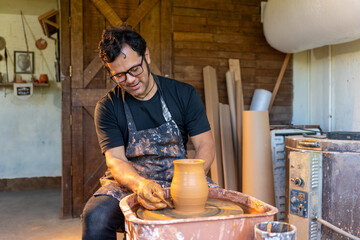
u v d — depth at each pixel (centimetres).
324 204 197
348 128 337
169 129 175
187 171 128
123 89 172
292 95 413
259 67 401
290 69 412
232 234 105
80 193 367
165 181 169
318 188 197
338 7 246
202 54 384
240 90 365
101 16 366
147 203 130
